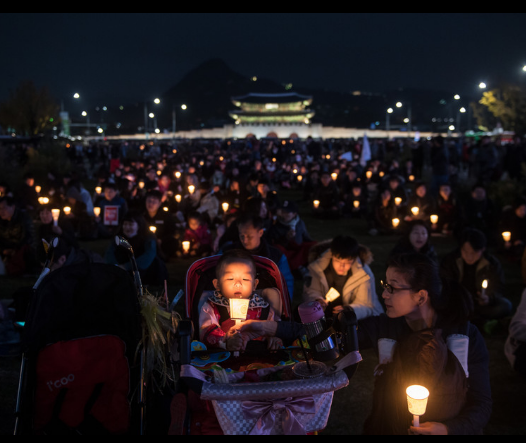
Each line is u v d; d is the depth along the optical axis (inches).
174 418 111.3
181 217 509.4
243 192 540.7
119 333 123.5
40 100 2514.8
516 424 179.3
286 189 995.9
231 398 98.8
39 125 2524.6
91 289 124.3
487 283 252.8
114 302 124.2
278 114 6279.5
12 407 181.0
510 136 1808.6
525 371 196.4
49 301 121.6
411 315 116.6
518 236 413.7
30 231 368.5
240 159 1307.8
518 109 1893.5
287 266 214.8
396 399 113.9
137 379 124.2
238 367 124.0
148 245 301.1
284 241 333.1
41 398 117.8
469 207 486.3
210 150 1994.3
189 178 571.2
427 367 107.3
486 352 116.6
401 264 114.6
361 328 119.9
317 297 218.5
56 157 1077.1
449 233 503.5
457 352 110.7
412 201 522.3
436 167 650.8
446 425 108.6
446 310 114.7
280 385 100.1
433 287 112.9
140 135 5890.8
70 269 124.4
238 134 5590.6
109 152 1615.4
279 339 129.0
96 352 119.6
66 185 629.9
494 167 880.9
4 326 213.5
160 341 129.3
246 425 103.7
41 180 903.1
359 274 219.0
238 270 136.3
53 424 116.6
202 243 425.7
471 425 109.8
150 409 136.3
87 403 118.0
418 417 106.2
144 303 127.3
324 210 638.5
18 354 211.5
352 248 211.0
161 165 960.9
